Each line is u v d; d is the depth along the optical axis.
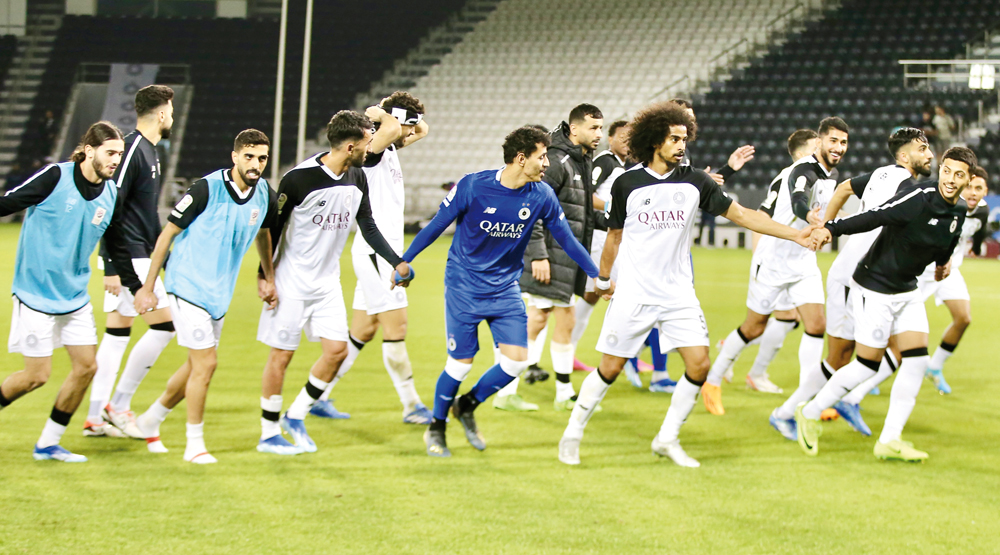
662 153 7.80
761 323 10.38
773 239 10.41
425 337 15.62
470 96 58.56
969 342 15.68
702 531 6.17
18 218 51.09
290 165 56.72
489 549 5.77
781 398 11.22
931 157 9.26
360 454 8.20
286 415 8.52
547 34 61.06
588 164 10.64
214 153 56.06
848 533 6.17
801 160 10.73
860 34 55.84
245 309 18.95
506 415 10.05
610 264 8.38
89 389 10.67
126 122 57.03
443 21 62.47
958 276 11.32
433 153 55.47
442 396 8.23
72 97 58.03
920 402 10.94
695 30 59.09
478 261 8.21
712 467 7.93
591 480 7.45
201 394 7.77
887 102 51.41
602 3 61.69
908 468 7.96
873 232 9.48
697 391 7.96
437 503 6.72
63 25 61.66
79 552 5.59
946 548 5.90
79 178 7.43
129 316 8.91
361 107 58.94
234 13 62.97
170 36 61.41
